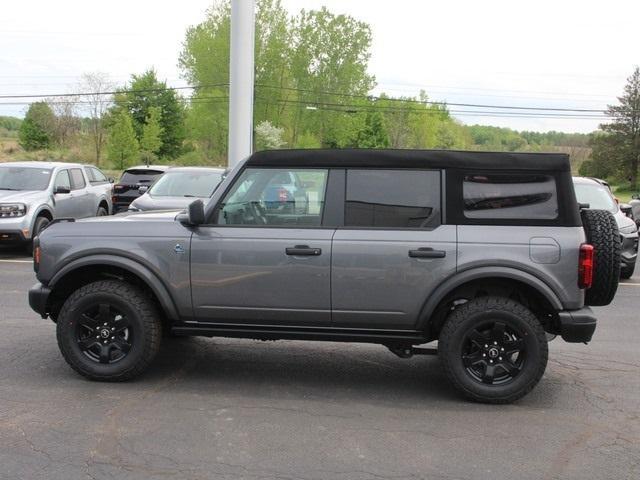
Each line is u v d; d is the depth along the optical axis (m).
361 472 3.95
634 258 11.75
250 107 15.76
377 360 6.37
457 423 4.76
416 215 5.16
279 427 4.62
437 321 5.38
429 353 5.46
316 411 4.96
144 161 63.41
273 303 5.25
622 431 4.67
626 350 6.91
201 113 69.88
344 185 5.25
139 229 5.41
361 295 5.14
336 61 73.31
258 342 6.92
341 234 5.17
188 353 6.46
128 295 5.38
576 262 4.99
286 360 6.30
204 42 68.38
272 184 5.33
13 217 12.53
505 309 5.04
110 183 17.42
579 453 4.28
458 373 5.11
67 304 5.42
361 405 5.11
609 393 5.50
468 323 5.06
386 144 90.88
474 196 5.14
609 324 8.20
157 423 4.64
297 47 72.56
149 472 3.90
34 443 4.27
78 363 5.44
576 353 6.77
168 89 70.25
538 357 5.04
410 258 5.07
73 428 4.52
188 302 5.34
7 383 5.43
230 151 15.86
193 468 3.96
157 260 5.32
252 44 15.57
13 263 12.24
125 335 5.49
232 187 5.37
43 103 74.00
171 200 11.73
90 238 5.43
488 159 5.14
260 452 4.20
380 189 5.22
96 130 67.56
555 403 5.23
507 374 5.15
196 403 5.07
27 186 13.56
